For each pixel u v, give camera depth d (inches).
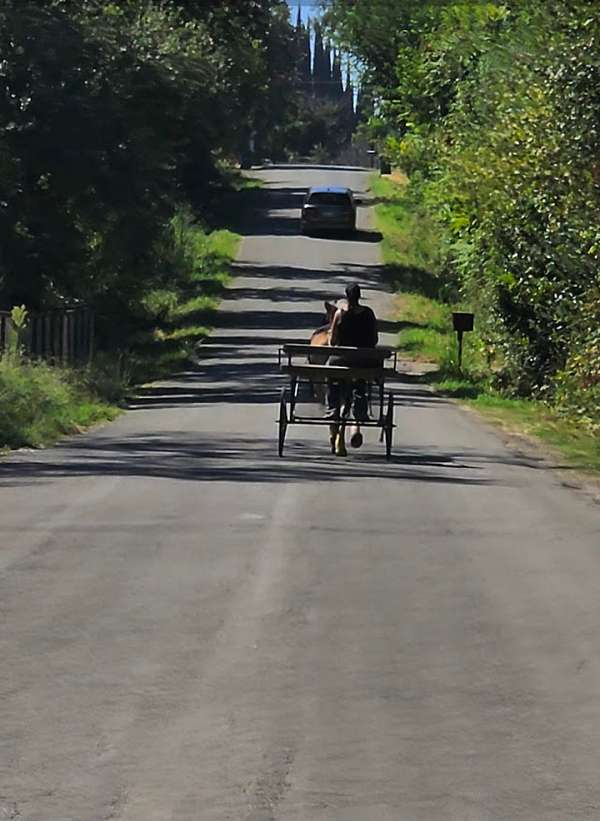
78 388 1611.7
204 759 396.8
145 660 500.4
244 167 6727.4
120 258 2196.1
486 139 1923.0
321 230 4185.5
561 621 569.6
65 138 2036.2
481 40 2349.9
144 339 2573.8
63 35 2059.5
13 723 428.1
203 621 558.6
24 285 2065.7
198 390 1889.8
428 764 396.2
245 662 499.2
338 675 484.7
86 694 458.6
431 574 657.6
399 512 843.4
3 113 2014.0
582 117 1619.1
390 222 4468.5
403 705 452.1
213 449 1194.6
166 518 797.9
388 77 3986.2
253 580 635.5
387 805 362.6
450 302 3159.5
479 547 731.4
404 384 2064.5
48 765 390.3
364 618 568.1
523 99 1798.7
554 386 1790.1
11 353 1549.0
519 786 379.6
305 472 1034.1
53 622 553.6
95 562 668.7
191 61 2256.4
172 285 3193.9
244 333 2714.1
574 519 837.2
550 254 1733.5
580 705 455.2
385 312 3002.0
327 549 714.8
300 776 383.9
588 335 1596.9
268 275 3535.9
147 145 2132.1
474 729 428.5
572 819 355.6
